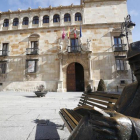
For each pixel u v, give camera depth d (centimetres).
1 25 2092
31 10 2061
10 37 2022
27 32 2017
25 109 527
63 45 1911
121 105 122
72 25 1956
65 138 244
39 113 453
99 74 1755
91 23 1964
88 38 1903
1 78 1866
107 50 1825
